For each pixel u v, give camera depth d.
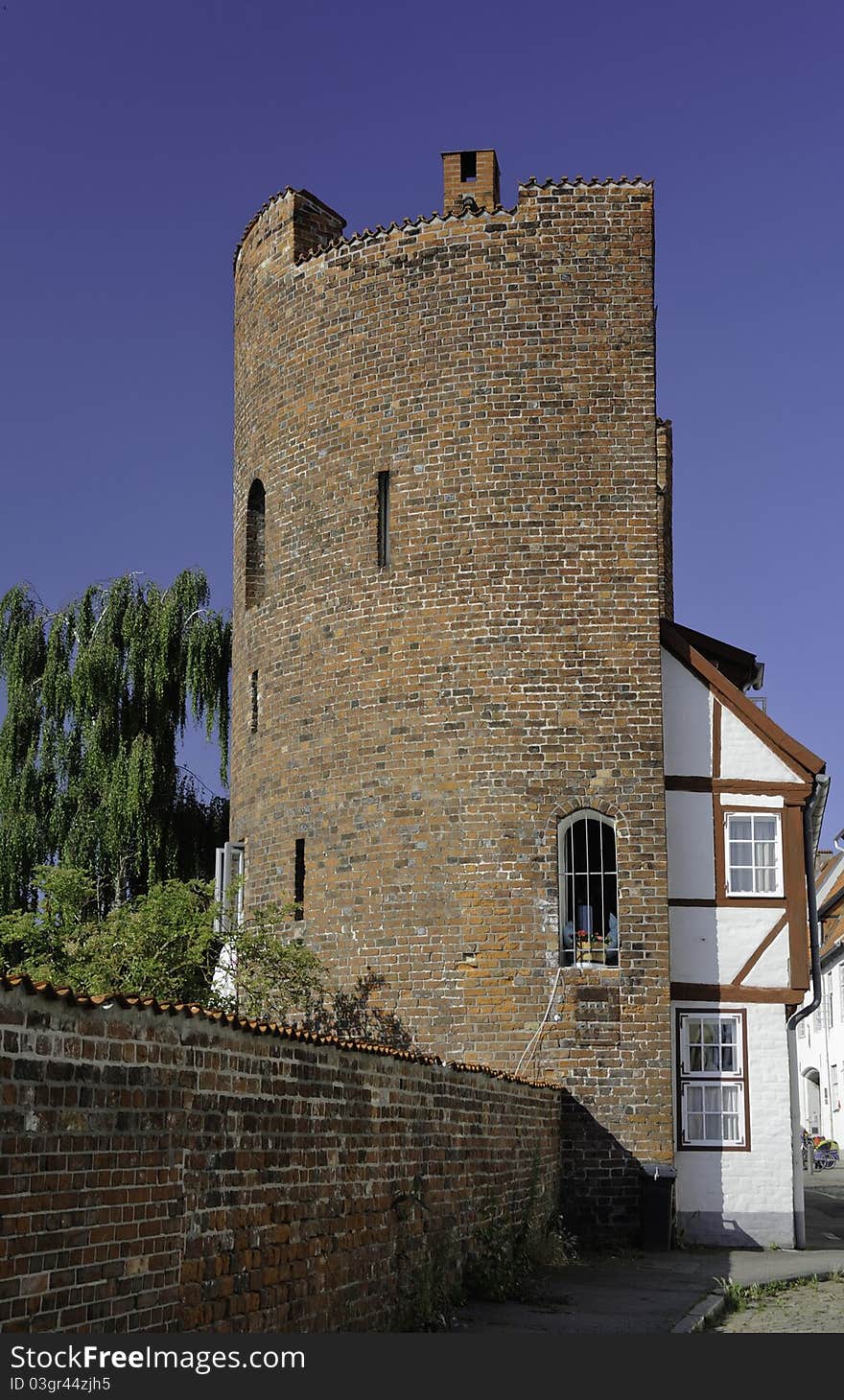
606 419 24.23
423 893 23.52
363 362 25.42
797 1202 22.92
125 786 34.72
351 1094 12.24
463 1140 15.84
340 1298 11.70
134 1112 8.43
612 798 23.34
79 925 23.36
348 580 25.02
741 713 24.42
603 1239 22.03
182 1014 9.05
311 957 23.19
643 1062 22.64
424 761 23.86
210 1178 9.41
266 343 27.20
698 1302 16.17
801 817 24.16
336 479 25.47
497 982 22.97
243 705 27.17
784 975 23.67
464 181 26.50
